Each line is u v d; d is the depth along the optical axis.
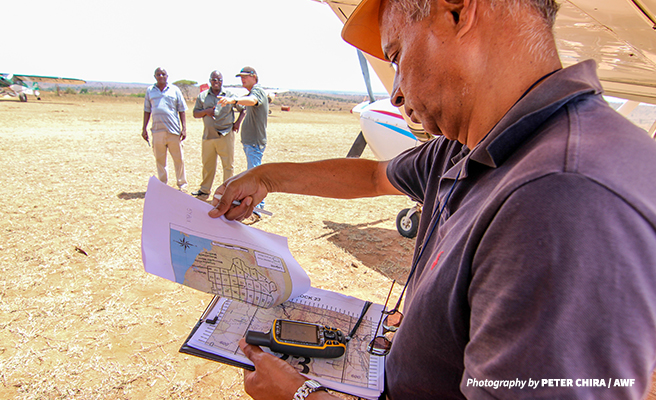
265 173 1.10
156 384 2.01
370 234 4.34
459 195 0.63
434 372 0.60
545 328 0.37
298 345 0.80
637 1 0.80
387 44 0.71
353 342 0.88
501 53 0.56
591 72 0.52
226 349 0.83
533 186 0.41
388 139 4.19
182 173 5.58
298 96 132.75
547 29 0.55
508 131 0.51
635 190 0.37
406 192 1.11
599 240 0.36
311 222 4.64
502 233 0.42
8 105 23.66
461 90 0.60
